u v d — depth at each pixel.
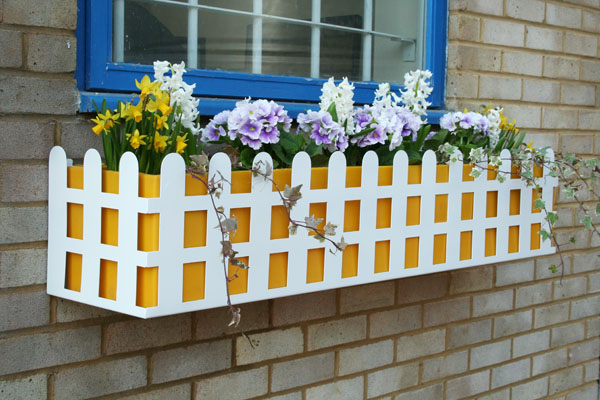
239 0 2.20
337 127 1.86
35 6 1.68
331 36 2.42
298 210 1.74
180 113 1.69
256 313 2.12
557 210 2.99
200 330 2.01
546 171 2.32
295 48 2.34
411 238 2.00
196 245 1.58
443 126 2.21
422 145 2.18
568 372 3.15
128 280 1.54
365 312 2.40
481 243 2.17
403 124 2.00
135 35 1.97
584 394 3.23
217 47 2.16
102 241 1.60
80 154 1.79
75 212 1.66
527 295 2.92
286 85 2.26
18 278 1.69
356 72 2.50
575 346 3.16
